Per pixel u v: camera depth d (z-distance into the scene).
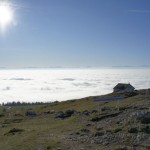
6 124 63.41
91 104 83.19
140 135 32.50
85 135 37.22
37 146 34.66
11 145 37.81
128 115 44.91
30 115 74.19
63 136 38.50
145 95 78.25
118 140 32.16
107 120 46.00
